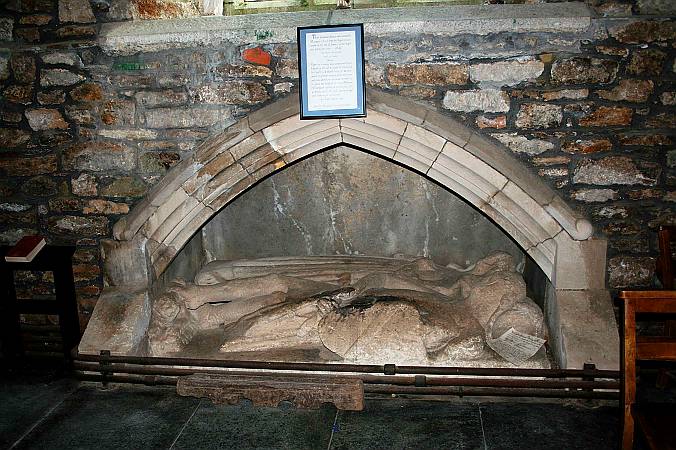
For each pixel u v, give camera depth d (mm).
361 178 3791
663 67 3027
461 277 3441
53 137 3430
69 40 3318
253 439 2740
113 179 3445
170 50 3242
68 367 3385
